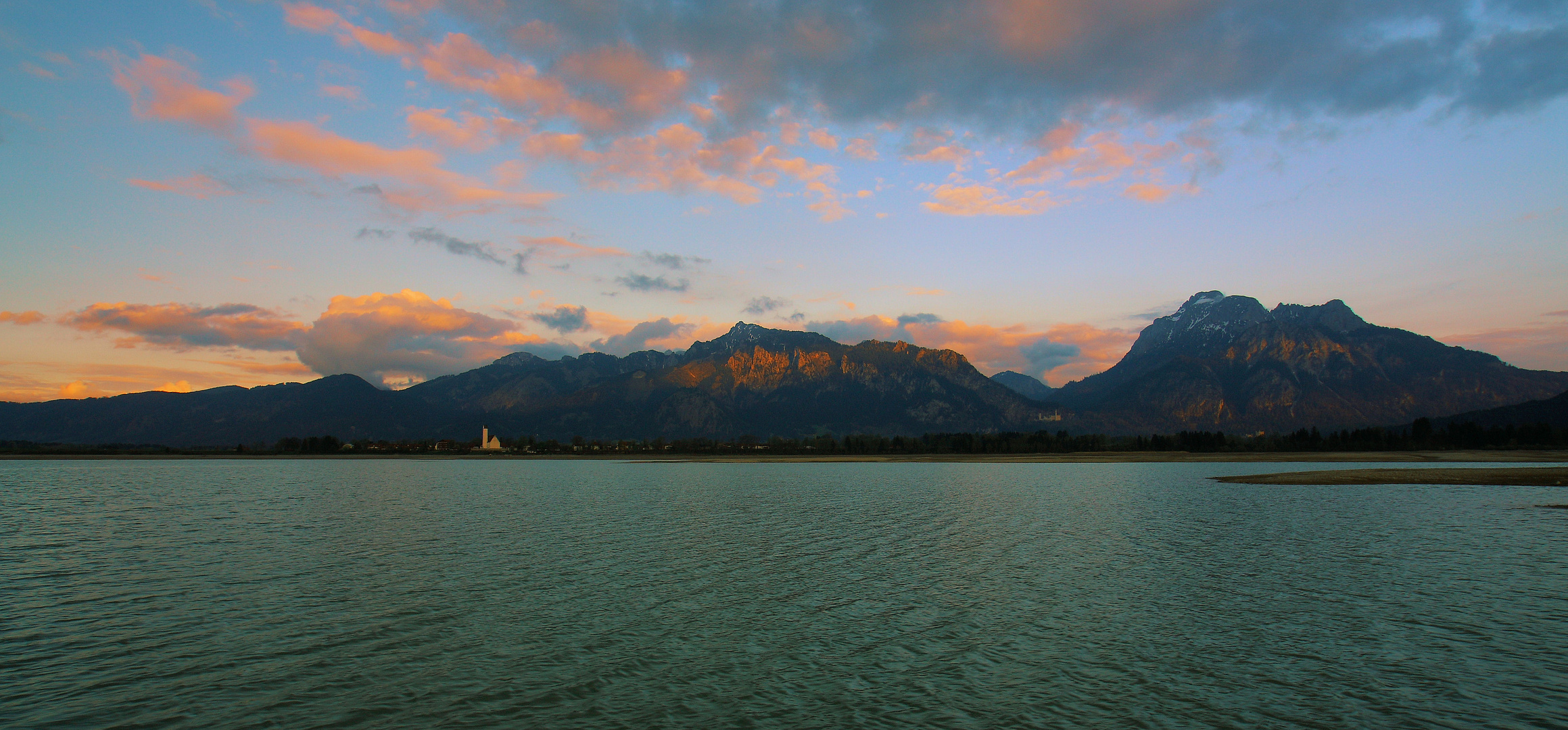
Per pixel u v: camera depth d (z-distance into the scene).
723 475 174.12
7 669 27.19
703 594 38.94
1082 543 56.19
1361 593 38.59
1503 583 40.59
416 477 169.88
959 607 36.12
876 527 67.44
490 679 26.33
